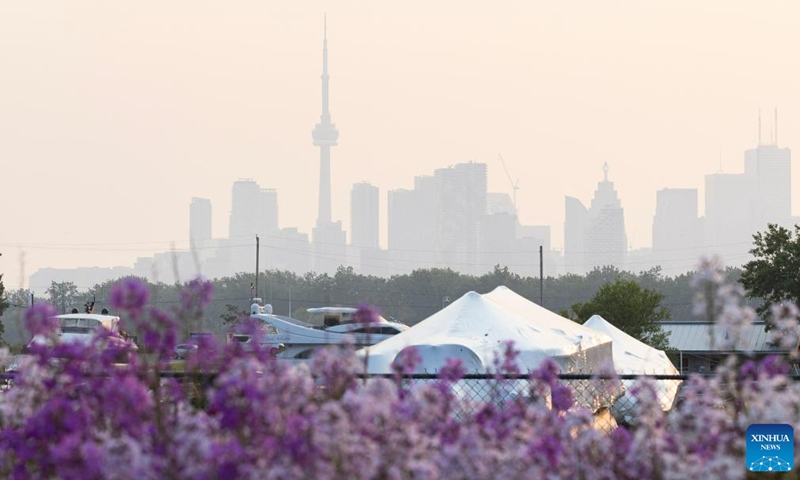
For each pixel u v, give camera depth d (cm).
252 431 1280
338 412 1239
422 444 1287
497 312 4150
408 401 1362
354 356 1453
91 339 1475
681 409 1455
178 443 1266
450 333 3897
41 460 1375
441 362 3606
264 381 1295
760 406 1402
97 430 1395
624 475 1417
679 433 1416
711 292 1512
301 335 8200
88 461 1240
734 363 1477
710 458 1379
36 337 1506
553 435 1420
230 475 1230
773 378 1430
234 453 1234
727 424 1405
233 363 1425
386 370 3562
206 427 1305
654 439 1390
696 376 1505
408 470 1280
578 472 1422
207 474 1244
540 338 4031
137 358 1459
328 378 1441
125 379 1375
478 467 1308
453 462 1302
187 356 1524
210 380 1528
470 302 4172
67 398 1453
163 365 1583
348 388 1440
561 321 4934
